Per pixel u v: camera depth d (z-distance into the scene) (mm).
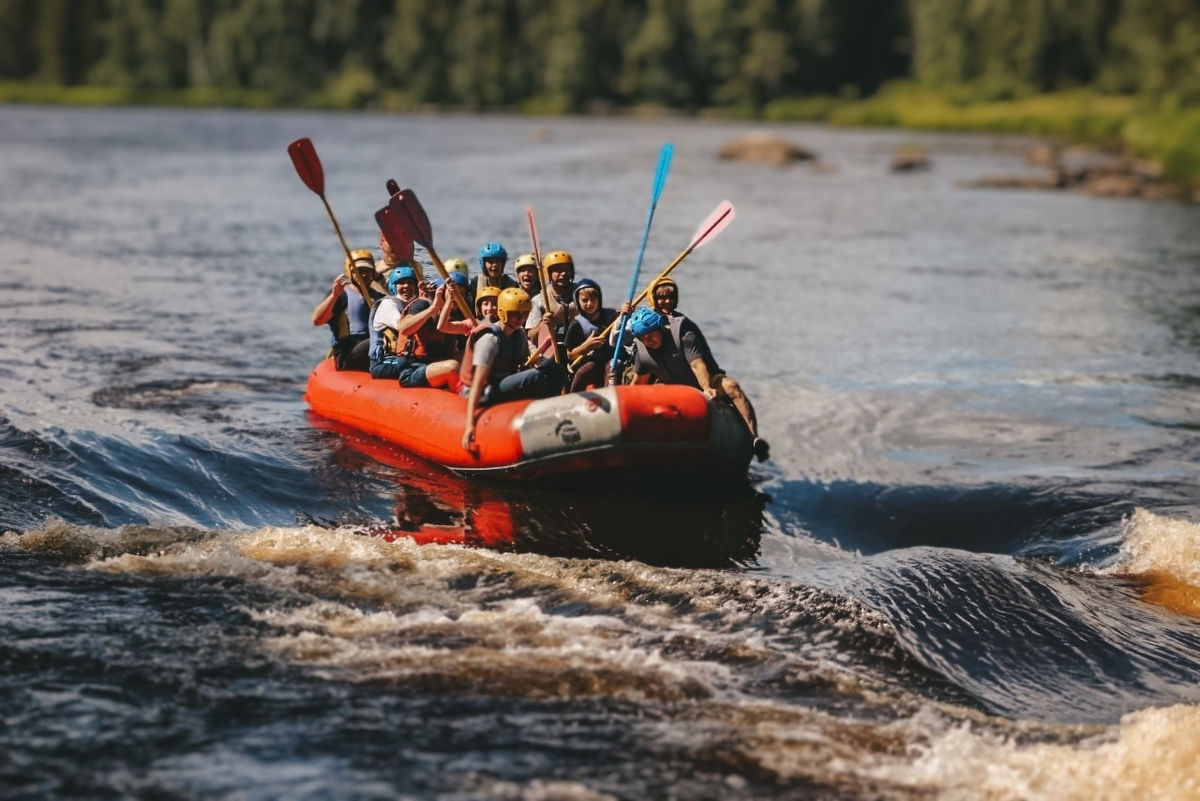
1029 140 133500
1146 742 10719
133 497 16172
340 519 16234
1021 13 196375
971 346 29141
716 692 11406
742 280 37406
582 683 11414
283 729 10359
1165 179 80312
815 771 10023
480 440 17562
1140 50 151375
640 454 16875
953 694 11797
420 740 10250
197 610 12695
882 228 52906
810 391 24297
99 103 194625
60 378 22328
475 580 13828
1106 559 15945
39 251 38031
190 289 32656
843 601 13312
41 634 11938
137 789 9406
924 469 19500
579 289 18734
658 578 14000
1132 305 35406
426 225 18203
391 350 19875
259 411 20922
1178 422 22578
